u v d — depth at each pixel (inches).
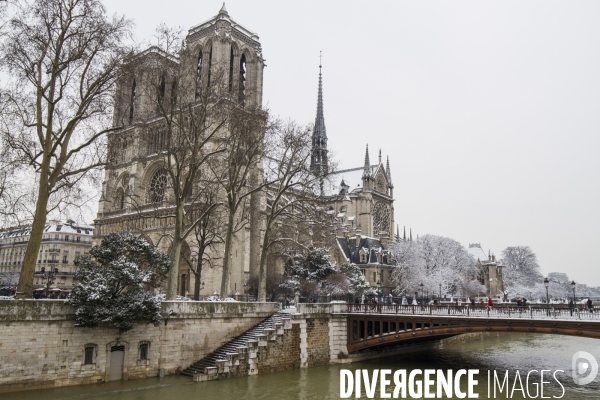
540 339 3503.9
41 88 1446.9
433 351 2583.7
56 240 5339.6
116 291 1488.7
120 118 2098.9
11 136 1441.9
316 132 6087.6
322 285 3262.8
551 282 7121.1
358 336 2100.1
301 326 1921.8
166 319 1644.9
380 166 5851.4
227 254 2003.0
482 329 1801.2
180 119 1923.0
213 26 3850.9
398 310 2039.9
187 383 1546.5
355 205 5502.0
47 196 1461.6
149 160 3654.0
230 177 2050.9
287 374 1768.0
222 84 2332.7
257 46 4062.5
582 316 1685.5
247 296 3056.1
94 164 1579.7
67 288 4212.6
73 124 1510.8
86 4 1476.4
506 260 6914.4
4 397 1267.2
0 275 4446.4
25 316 1332.4
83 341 1450.5
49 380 1373.0
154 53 1835.6
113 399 1326.3
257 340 1739.7
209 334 1771.7
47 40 1470.2
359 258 5007.4
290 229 3223.4
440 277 4493.1
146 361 1594.5
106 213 3988.7
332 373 1813.5
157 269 1644.9
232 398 1407.5
